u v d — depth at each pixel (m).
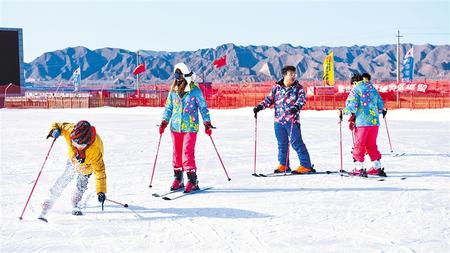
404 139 14.93
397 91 39.03
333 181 8.30
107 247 5.04
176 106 7.61
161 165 10.20
